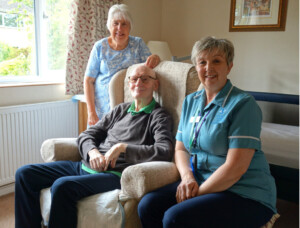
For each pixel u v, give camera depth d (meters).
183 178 1.32
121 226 1.32
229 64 1.32
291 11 2.99
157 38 3.81
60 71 2.91
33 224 1.62
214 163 1.29
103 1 2.79
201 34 3.56
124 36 2.10
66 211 1.39
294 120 2.77
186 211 1.11
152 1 3.62
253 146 1.19
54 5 2.75
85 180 1.44
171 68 1.75
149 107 1.66
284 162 1.73
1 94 2.32
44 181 1.60
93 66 2.22
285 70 3.12
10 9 2.48
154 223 1.24
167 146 1.47
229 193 1.21
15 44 2.56
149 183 1.29
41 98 2.60
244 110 1.21
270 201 1.23
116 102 1.94
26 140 2.42
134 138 1.63
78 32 2.63
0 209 2.16
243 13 3.25
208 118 1.30
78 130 2.88
